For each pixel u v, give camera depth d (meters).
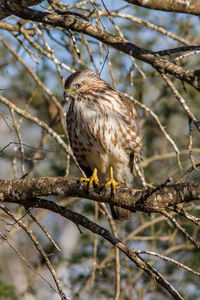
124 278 13.03
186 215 7.29
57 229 13.45
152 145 14.24
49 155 13.83
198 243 7.16
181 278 12.62
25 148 13.63
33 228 12.95
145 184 10.24
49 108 13.91
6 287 10.95
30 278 11.20
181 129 14.27
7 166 13.48
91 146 10.24
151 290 12.11
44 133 13.37
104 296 12.74
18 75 13.88
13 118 10.15
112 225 10.30
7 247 11.66
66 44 11.98
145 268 7.43
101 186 7.93
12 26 10.60
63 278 12.73
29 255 12.20
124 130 10.05
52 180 8.07
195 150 13.25
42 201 8.16
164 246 13.40
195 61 13.87
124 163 10.43
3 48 12.16
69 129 10.46
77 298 11.80
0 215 11.04
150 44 13.86
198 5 7.93
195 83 7.72
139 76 13.30
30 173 12.80
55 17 8.84
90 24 8.84
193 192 7.07
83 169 11.12
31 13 8.85
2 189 8.19
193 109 14.08
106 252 13.29
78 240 13.53
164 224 13.60
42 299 11.48
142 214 13.04
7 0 7.66
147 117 14.17
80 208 13.49
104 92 10.17
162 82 14.34
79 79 10.31
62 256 12.95
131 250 7.50
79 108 10.17
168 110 14.31
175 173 13.40
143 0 7.93
